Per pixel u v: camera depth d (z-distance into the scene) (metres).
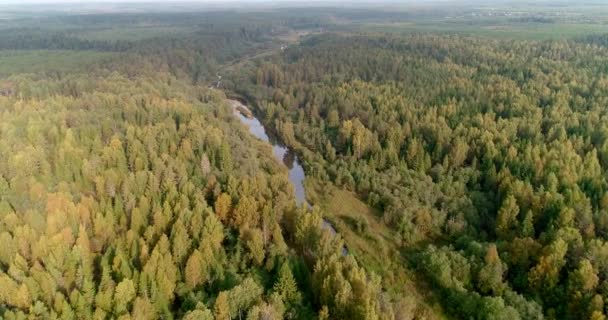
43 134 114.31
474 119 135.25
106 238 77.75
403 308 67.38
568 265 74.69
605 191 90.12
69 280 66.75
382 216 102.38
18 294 60.38
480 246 82.44
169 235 80.00
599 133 117.12
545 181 96.81
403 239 94.31
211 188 97.56
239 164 113.81
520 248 78.62
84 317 60.84
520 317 68.12
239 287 63.56
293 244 87.50
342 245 86.81
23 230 70.94
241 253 78.19
